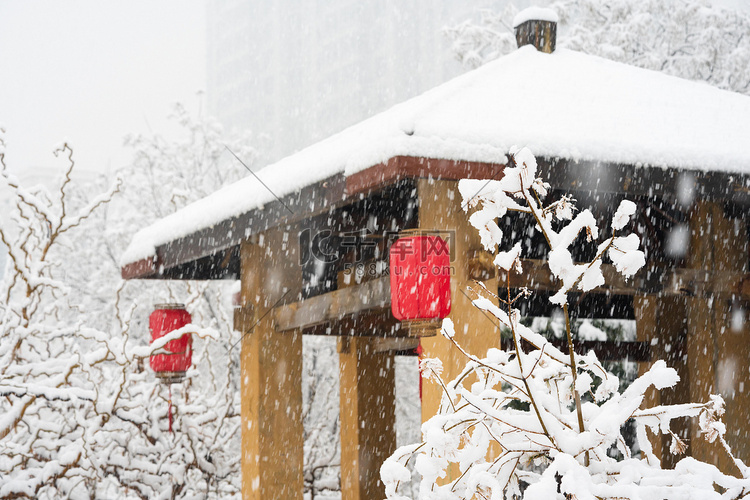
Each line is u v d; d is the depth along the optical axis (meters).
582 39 13.05
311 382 9.88
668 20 13.48
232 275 6.64
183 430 6.85
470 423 2.69
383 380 6.84
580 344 5.44
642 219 5.07
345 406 6.84
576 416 2.59
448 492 2.59
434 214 3.57
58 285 6.22
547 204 4.64
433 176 3.19
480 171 3.27
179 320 6.34
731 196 3.86
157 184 12.88
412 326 3.48
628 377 6.97
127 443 6.59
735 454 4.41
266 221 4.47
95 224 13.22
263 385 5.08
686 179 3.74
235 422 8.53
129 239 12.58
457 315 3.57
